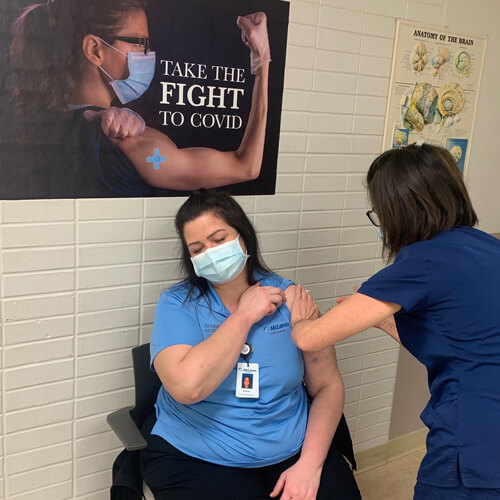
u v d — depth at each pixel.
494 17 2.40
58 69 1.53
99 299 1.74
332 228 2.20
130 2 1.60
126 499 1.54
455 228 1.32
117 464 1.58
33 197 1.56
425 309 1.28
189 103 1.76
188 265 1.63
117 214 1.71
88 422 1.81
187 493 1.39
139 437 1.52
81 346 1.74
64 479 1.80
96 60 1.58
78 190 1.63
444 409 1.28
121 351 1.82
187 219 1.52
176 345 1.46
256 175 1.95
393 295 1.24
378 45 2.12
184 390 1.37
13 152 1.51
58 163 1.58
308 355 1.67
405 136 2.29
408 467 2.56
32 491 1.75
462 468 1.24
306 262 2.16
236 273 1.53
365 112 2.16
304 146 2.04
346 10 2.01
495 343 1.24
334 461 1.56
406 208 1.29
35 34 1.48
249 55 1.83
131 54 1.63
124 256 1.75
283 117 1.96
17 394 1.66
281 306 1.62
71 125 1.58
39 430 1.72
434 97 2.32
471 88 2.41
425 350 1.32
